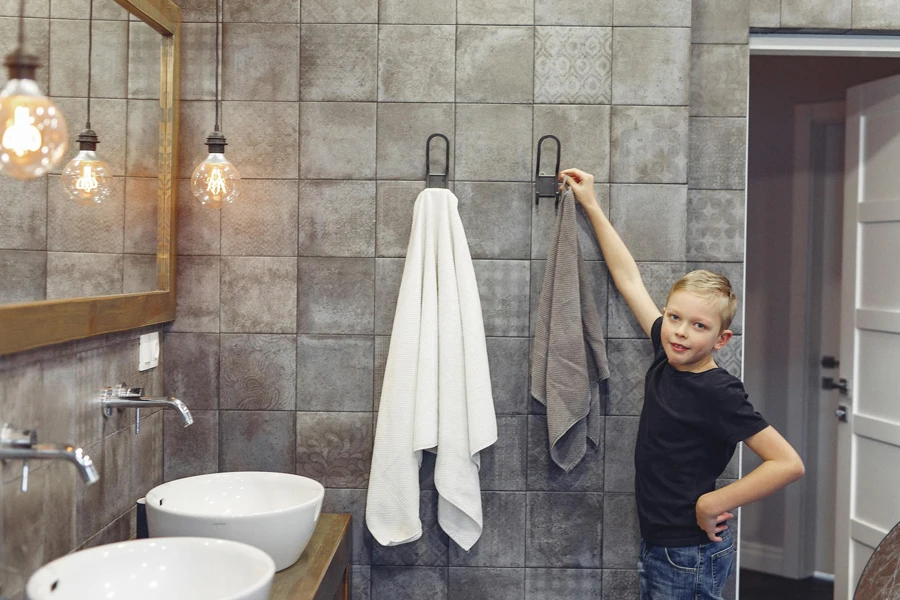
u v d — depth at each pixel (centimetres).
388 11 189
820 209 305
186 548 125
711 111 199
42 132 98
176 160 186
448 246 182
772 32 207
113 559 121
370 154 190
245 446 191
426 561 191
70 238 136
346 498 192
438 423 180
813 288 307
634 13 189
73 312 134
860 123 245
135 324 162
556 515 191
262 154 190
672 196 190
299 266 190
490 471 191
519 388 190
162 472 191
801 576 307
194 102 189
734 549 204
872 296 240
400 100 189
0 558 119
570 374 179
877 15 203
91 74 142
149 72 172
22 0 106
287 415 191
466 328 180
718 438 160
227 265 190
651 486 167
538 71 189
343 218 190
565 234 181
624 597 191
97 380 152
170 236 183
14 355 122
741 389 158
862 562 238
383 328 191
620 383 191
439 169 190
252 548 123
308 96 189
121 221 157
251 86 189
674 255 190
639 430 175
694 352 158
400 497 178
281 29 189
